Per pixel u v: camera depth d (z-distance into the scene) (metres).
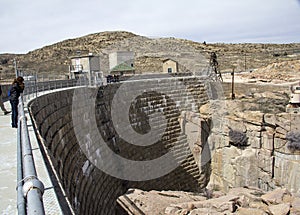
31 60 89.81
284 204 15.80
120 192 23.11
